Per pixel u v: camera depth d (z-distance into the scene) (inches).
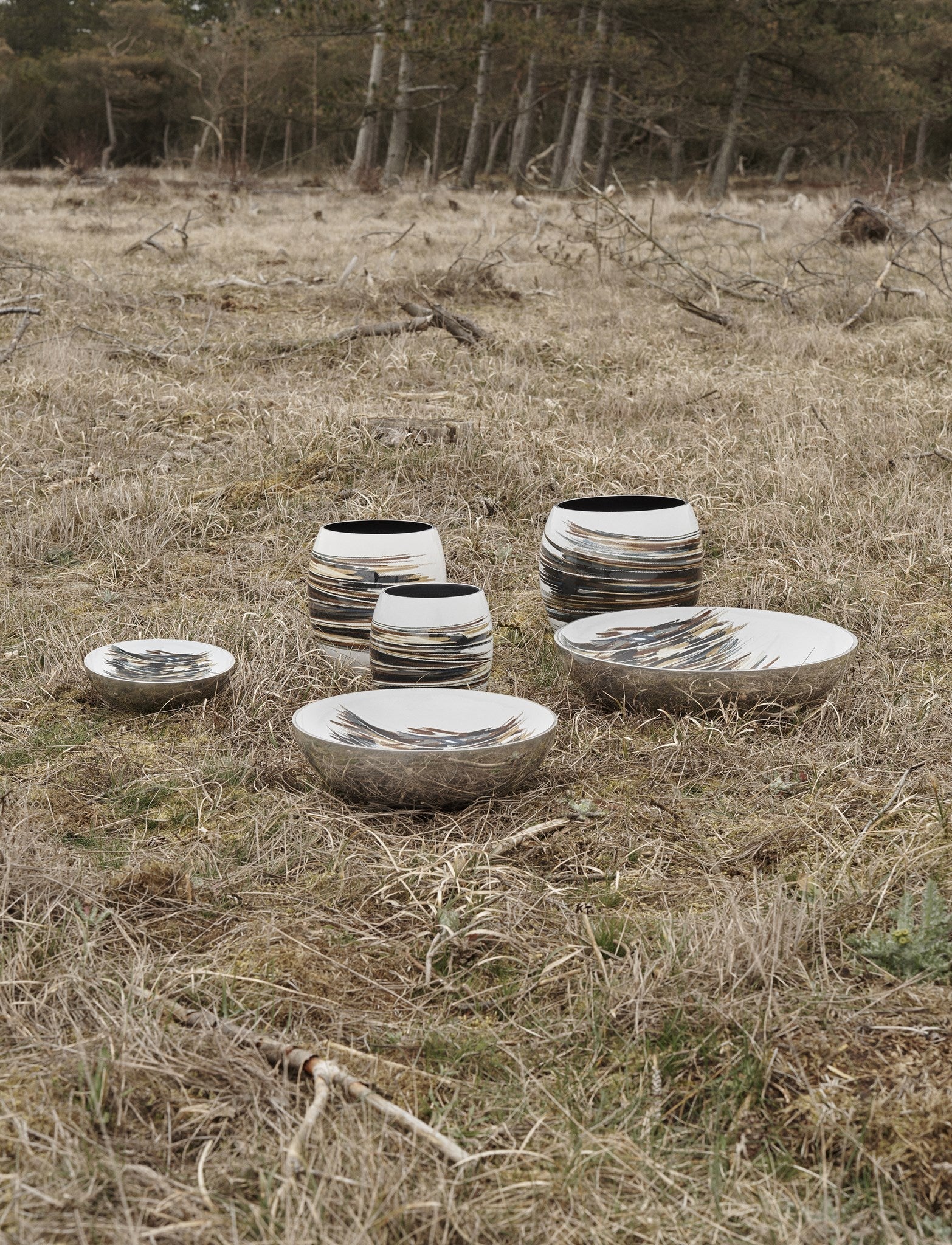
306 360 182.5
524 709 102.1
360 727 102.3
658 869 95.8
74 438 150.7
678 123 629.0
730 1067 86.0
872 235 297.9
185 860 96.6
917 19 685.3
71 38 1152.8
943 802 99.3
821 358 183.3
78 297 220.1
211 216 411.8
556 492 139.2
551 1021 88.4
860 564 125.6
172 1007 88.3
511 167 654.5
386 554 111.5
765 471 139.0
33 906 92.5
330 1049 86.8
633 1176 81.0
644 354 187.3
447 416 152.9
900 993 88.6
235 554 130.0
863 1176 80.3
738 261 284.5
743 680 105.0
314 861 96.7
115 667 111.2
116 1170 77.5
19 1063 86.4
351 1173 78.7
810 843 97.1
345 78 662.5
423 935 92.1
